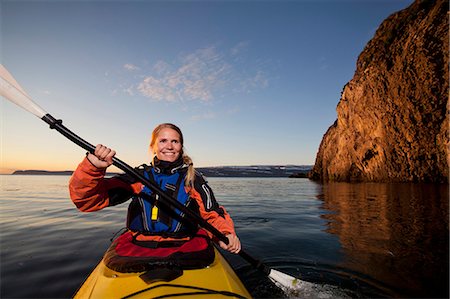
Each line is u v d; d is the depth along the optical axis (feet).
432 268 9.14
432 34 43.55
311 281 8.28
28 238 13.23
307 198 32.01
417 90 45.11
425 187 38.45
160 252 6.08
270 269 7.84
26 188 54.08
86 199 6.01
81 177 5.68
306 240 12.86
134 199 7.09
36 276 8.57
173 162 7.38
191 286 5.13
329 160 71.87
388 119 50.21
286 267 9.39
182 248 6.30
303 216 19.58
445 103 41.81
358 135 58.54
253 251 11.23
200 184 7.38
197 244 6.64
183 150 7.79
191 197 7.39
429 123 44.09
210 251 6.54
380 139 52.70
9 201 29.58
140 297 4.76
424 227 14.98
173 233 6.66
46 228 15.60
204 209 7.34
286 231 14.85
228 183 78.48
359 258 10.24
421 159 46.03
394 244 11.94
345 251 11.10
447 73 41.32
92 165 5.65
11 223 17.16
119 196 6.87
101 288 5.17
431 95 43.42
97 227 15.88
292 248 11.60
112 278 5.42
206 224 6.38
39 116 5.87
